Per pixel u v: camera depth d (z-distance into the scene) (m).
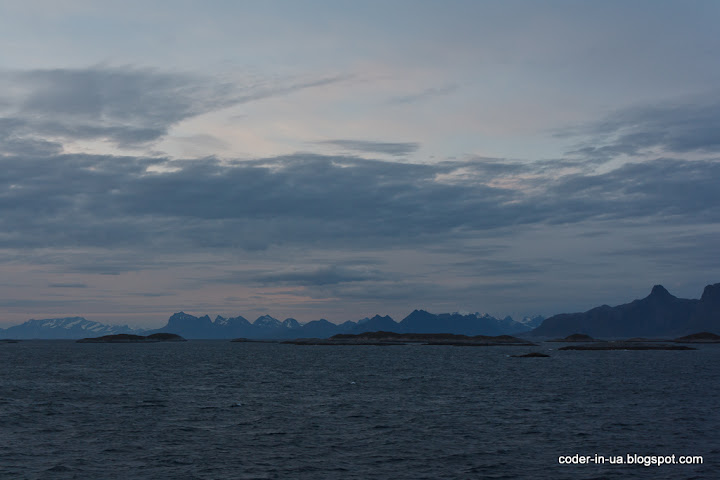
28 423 53.19
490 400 70.38
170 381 96.75
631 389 82.69
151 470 37.25
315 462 39.19
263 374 113.69
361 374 113.44
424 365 144.75
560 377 105.06
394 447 43.56
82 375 110.56
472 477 35.75
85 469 37.44
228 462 39.19
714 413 59.53
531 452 42.00
